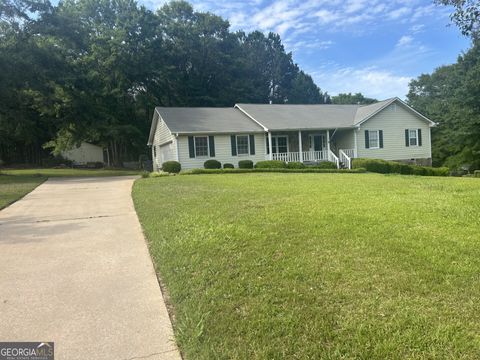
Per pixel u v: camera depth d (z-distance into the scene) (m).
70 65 25.84
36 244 5.33
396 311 2.75
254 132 20.84
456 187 9.61
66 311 3.19
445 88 32.44
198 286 3.46
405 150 24.05
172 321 2.99
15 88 22.31
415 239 4.44
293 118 22.83
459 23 7.08
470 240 4.36
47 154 39.97
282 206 6.82
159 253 4.59
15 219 7.30
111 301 3.38
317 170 18.42
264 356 2.34
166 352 2.56
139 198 9.12
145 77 35.97
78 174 23.55
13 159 39.53
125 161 38.16
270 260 3.91
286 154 21.70
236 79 45.16
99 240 5.48
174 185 11.67
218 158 20.39
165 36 41.16
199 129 19.86
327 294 3.08
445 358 2.23
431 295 2.99
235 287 3.32
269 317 2.79
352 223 5.27
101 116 29.36
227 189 9.90
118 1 36.78
